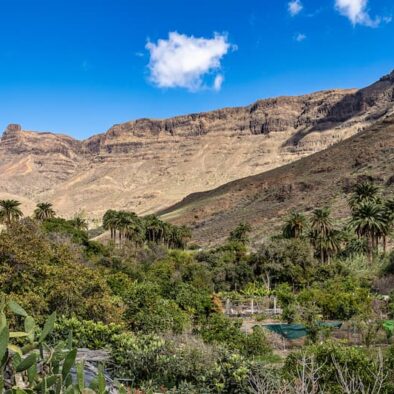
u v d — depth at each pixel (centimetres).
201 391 1120
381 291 4366
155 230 9475
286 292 3734
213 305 2728
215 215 15775
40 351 277
